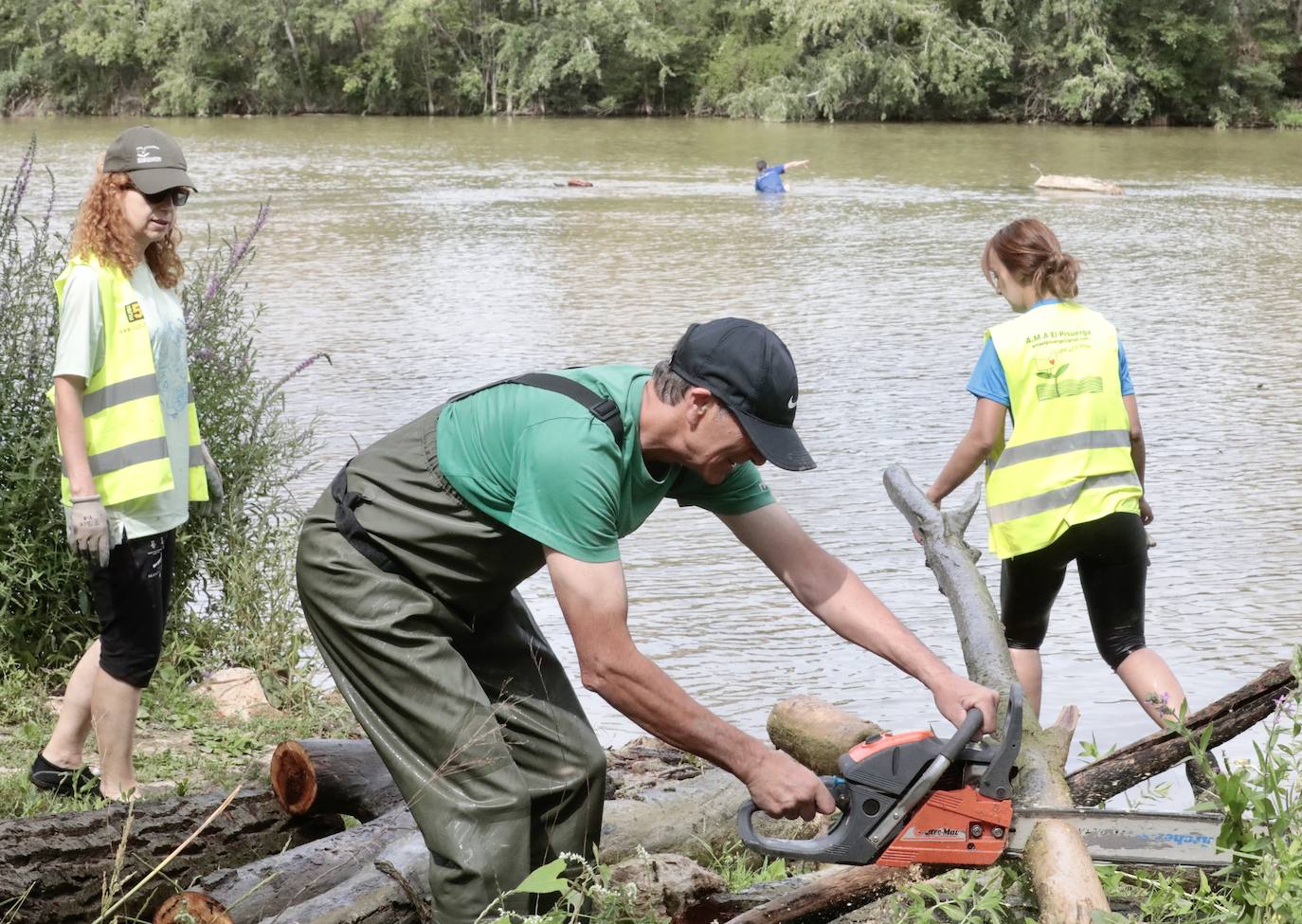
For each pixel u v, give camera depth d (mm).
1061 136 51812
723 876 4039
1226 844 3049
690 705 3031
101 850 3473
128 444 4531
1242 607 7844
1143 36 56656
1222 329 16328
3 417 6094
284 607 6586
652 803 4184
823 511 9633
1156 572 8422
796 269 20750
